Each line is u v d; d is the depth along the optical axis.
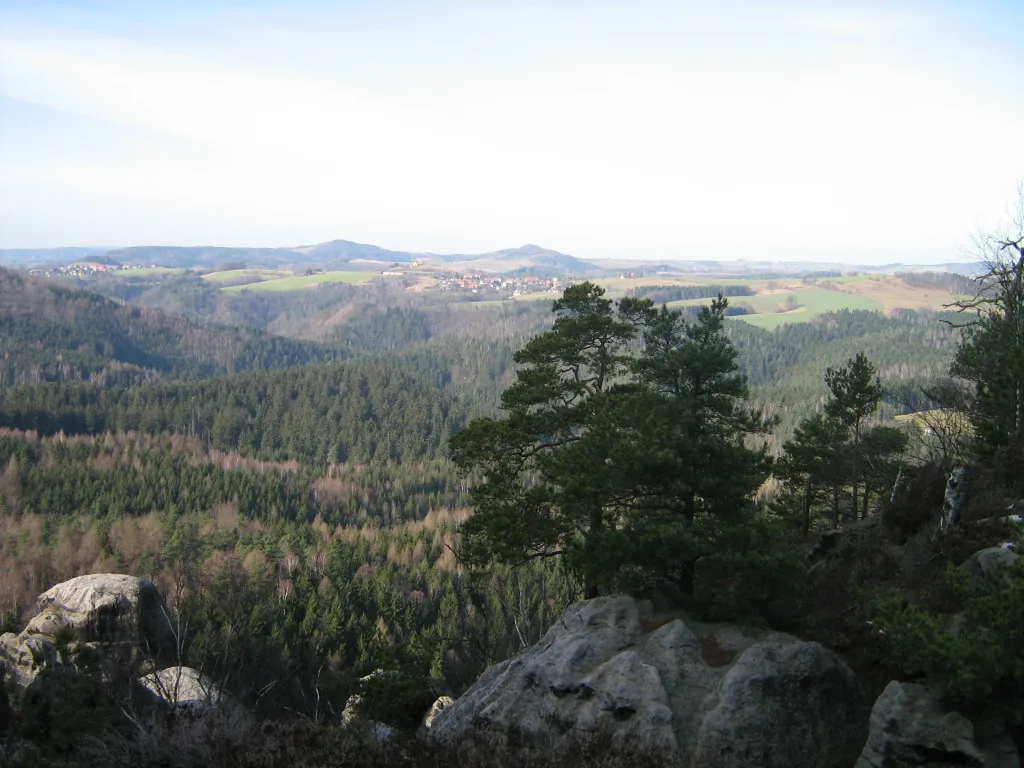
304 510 156.38
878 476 38.19
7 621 70.81
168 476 157.12
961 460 24.69
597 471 22.17
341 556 112.12
